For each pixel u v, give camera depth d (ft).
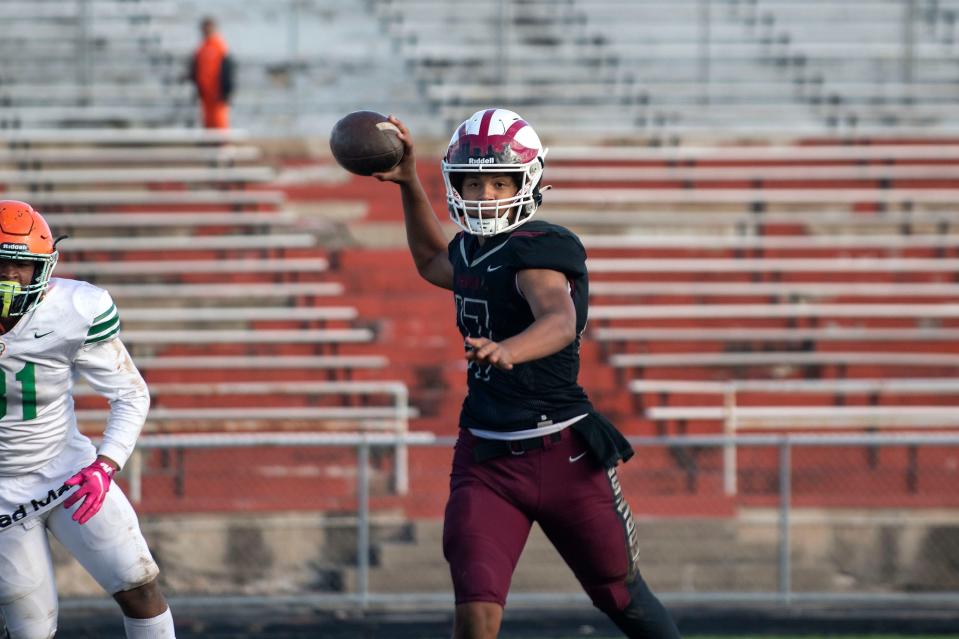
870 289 141.69
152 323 135.64
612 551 45.52
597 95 174.60
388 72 180.45
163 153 152.56
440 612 95.55
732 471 113.70
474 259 45.09
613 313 137.90
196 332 134.82
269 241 142.61
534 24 187.93
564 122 171.73
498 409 44.98
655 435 127.85
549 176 153.89
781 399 133.39
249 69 179.11
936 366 137.59
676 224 149.28
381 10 187.21
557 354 44.73
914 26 192.54
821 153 158.30
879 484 122.62
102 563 49.26
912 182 157.79
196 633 87.97
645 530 107.34
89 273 138.21
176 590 103.50
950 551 110.83
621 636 85.97
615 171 154.10
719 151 157.69
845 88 179.01
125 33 184.55
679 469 120.98
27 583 49.49
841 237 150.00
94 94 172.24
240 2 186.91
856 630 89.10
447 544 44.62
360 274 141.38
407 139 48.52
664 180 155.43
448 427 126.41
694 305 141.69
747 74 184.75
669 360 133.49
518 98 173.17
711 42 184.75
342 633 88.17
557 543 46.29
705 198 151.33
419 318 137.80
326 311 135.03
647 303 141.69
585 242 146.00
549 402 44.88
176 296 136.98
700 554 107.55
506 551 44.34
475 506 44.70
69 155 150.92
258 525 105.09
